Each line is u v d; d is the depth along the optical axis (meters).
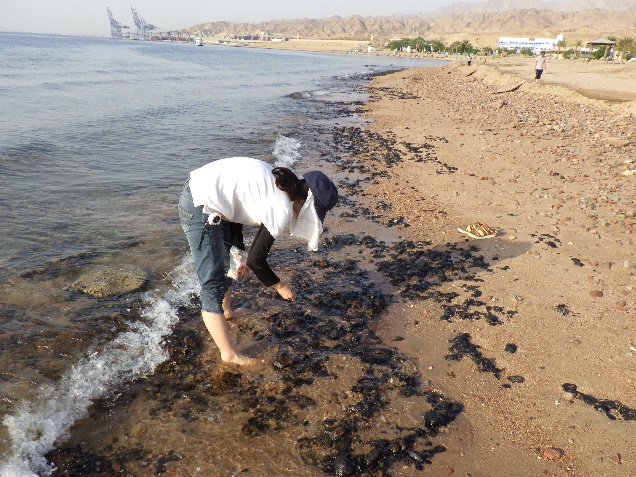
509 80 26.64
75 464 2.56
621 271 4.98
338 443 2.79
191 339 3.75
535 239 5.78
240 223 3.30
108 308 4.07
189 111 16.80
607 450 2.81
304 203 2.97
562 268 5.05
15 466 2.48
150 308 4.14
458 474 2.64
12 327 3.66
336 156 10.43
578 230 6.03
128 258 5.01
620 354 3.67
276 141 11.88
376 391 3.26
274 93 25.64
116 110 15.90
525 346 3.79
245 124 14.58
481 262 5.25
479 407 3.16
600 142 11.09
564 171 8.79
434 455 2.76
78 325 3.78
